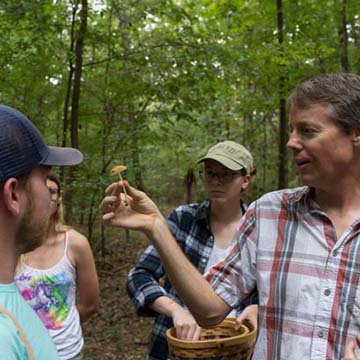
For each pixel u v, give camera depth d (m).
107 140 7.00
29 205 1.17
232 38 7.51
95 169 6.75
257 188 11.09
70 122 7.37
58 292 2.62
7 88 6.96
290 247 1.67
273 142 11.35
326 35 8.76
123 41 6.99
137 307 2.54
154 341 2.59
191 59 6.67
